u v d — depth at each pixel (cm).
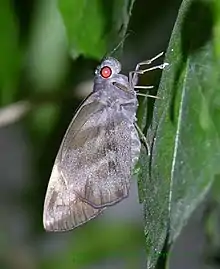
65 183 24
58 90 29
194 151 24
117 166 24
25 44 29
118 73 24
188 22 22
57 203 24
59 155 24
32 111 30
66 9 25
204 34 22
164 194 22
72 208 24
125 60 28
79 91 29
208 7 22
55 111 30
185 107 23
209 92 23
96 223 35
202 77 23
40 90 30
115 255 35
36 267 39
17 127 44
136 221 36
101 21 25
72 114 30
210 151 24
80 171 24
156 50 27
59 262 36
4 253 40
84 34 25
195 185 24
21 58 29
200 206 30
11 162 45
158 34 27
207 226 30
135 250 35
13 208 42
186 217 24
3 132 45
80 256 35
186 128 23
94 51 25
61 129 30
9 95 30
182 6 21
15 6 28
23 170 39
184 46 22
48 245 39
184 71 22
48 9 28
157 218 22
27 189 36
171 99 22
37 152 31
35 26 28
